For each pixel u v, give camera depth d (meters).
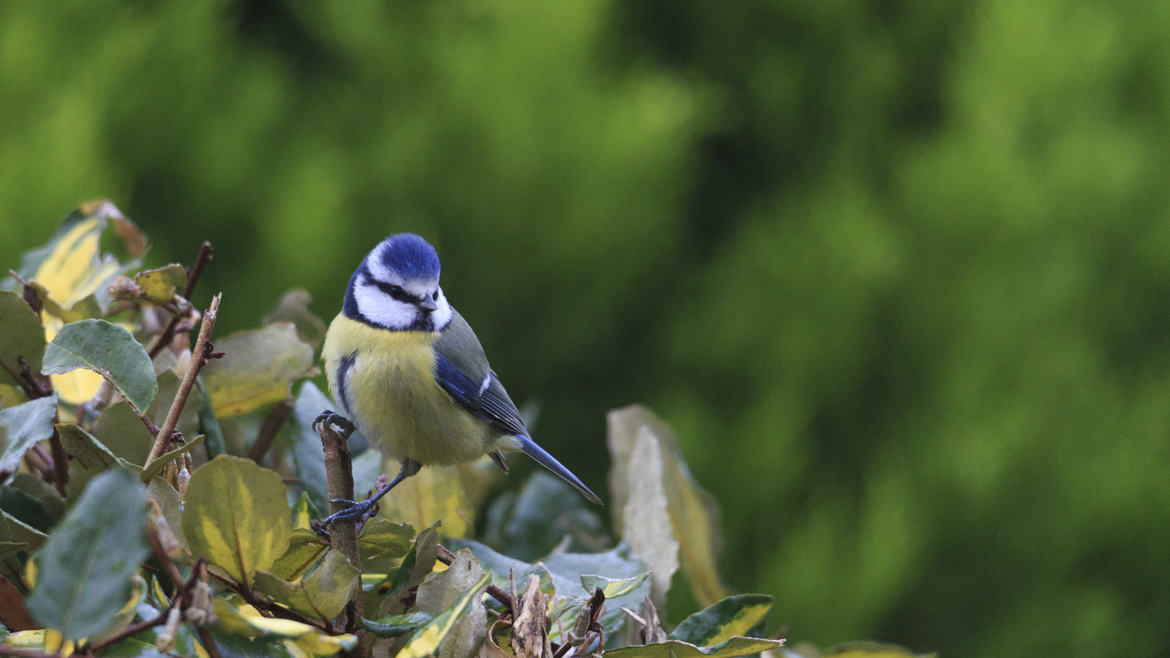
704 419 12.00
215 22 12.27
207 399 3.38
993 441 10.83
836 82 13.38
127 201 10.88
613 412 4.44
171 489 2.69
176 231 12.05
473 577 2.85
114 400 3.42
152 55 11.73
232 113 12.16
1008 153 11.31
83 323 2.90
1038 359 11.17
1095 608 10.92
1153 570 11.22
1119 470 10.85
